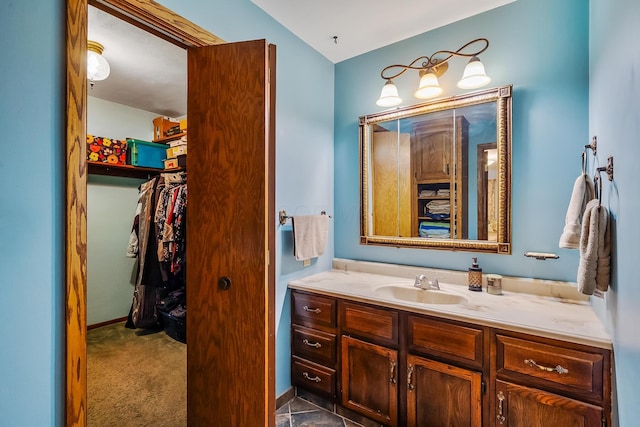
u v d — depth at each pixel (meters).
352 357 1.71
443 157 1.96
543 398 1.19
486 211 1.81
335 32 2.01
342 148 2.40
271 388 1.36
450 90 1.92
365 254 2.30
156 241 2.86
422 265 2.05
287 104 1.98
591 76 1.43
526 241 1.69
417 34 2.03
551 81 1.62
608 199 1.09
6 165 0.86
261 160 1.33
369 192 2.26
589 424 1.10
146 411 1.79
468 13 1.82
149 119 3.36
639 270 0.75
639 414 0.75
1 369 0.85
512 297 1.61
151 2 1.21
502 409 1.27
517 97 1.71
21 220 0.88
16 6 0.87
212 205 1.43
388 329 1.58
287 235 1.99
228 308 1.40
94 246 3.04
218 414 1.43
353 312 1.70
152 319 3.02
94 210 3.04
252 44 1.35
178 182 2.89
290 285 1.96
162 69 2.30
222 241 1.41
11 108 0.86
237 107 1.37
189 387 1.50
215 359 1.43
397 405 1.55
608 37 1.07
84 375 1.00
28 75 0.89
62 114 0.96
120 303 3.23
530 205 1.67
